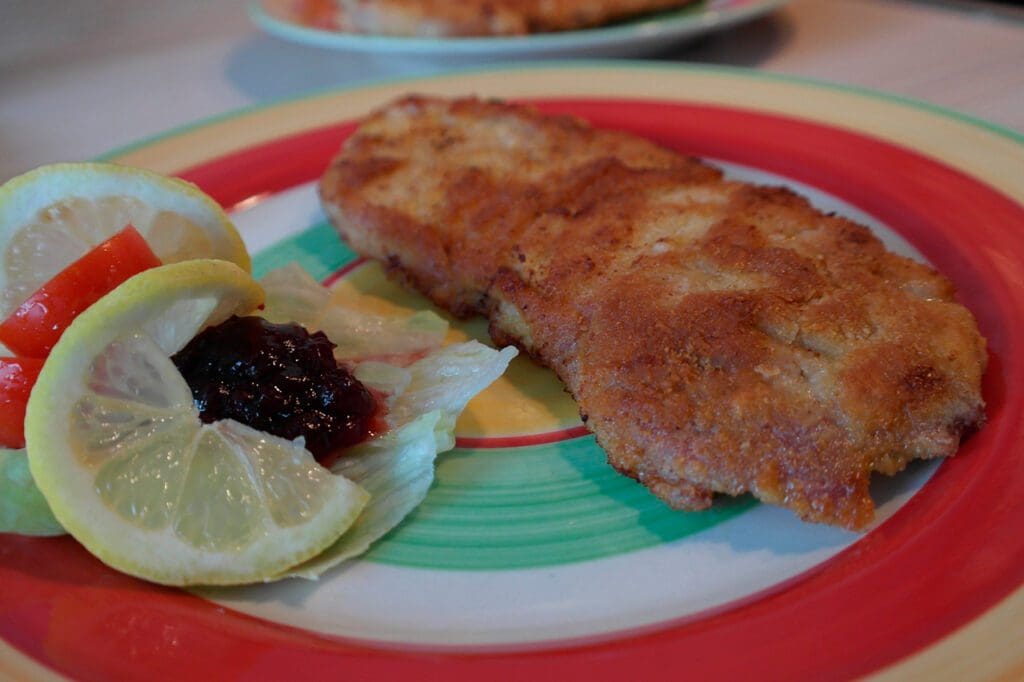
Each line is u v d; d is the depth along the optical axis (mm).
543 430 263
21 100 497
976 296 274
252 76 508
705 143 354
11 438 237
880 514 227
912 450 229
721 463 227
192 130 375
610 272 267
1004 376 245
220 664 203
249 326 256
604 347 247
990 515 215
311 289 302
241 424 241
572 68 401
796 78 377
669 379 236
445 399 265
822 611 204
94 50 581
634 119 369
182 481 230
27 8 623
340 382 257
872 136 340
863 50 467
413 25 458
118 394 233
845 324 241
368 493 241
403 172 321
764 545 226
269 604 223
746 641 202
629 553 229
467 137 333
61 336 234
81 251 261
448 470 254
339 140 370
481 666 203
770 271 254
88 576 222
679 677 197
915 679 189
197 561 223
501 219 295
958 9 507
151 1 666
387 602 224
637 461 236
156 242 268
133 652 205
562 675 200
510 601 222
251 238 334
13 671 199
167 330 246
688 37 443
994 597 200
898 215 308
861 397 228
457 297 296
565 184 302
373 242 309
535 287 274
